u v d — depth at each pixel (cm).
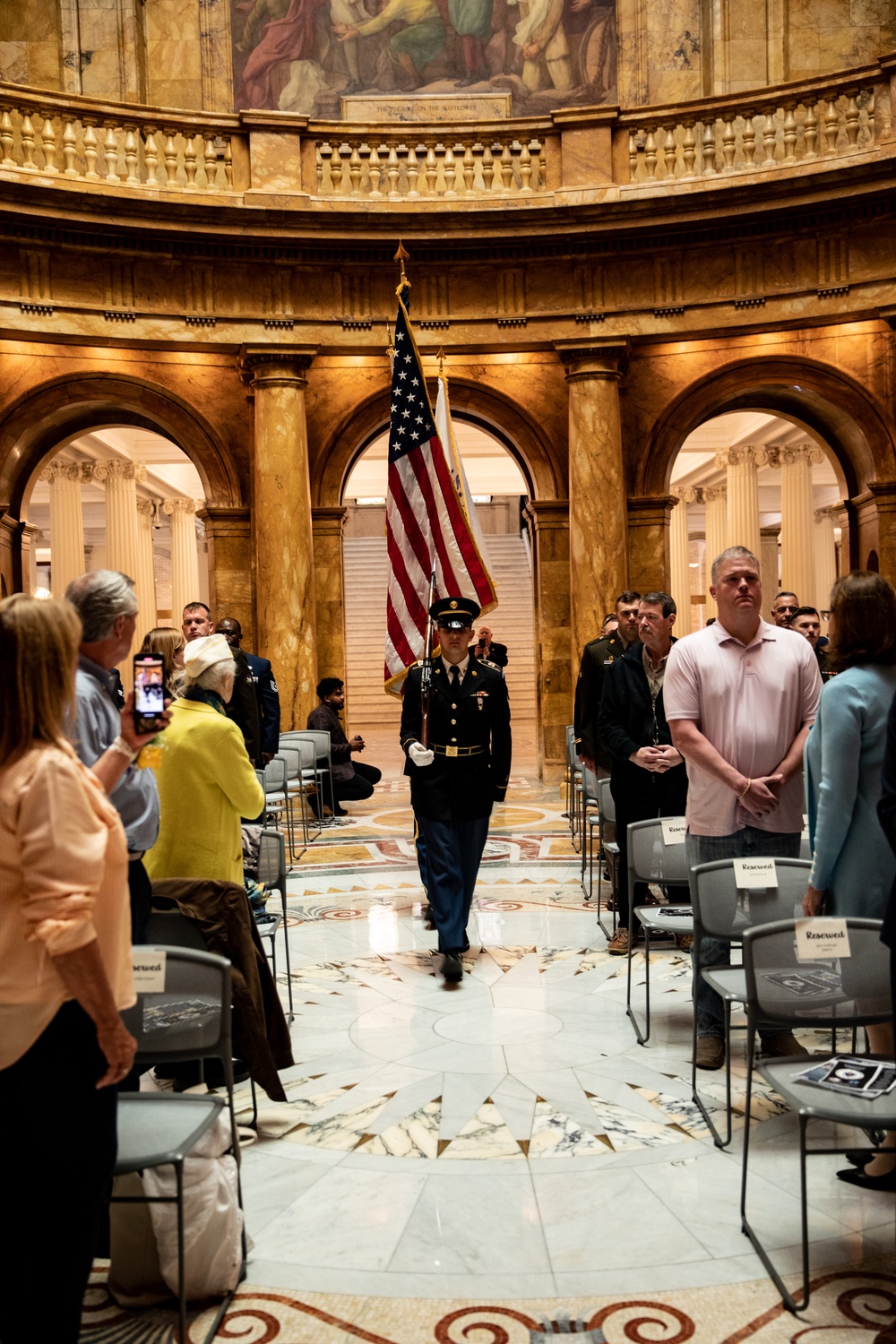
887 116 1089
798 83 1112
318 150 1173
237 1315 280
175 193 1116
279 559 1161
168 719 256
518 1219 326
